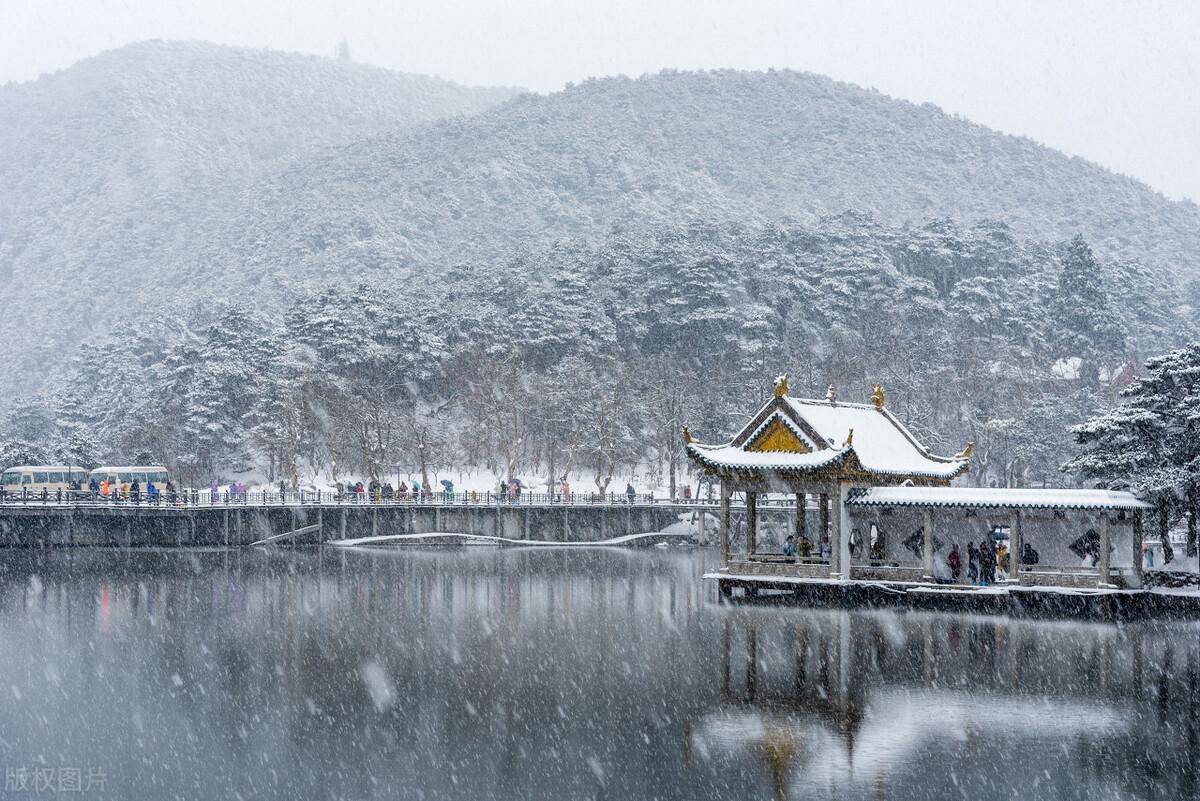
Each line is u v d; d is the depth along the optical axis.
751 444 82.81
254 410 173.62
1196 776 39.78
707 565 112.69
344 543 126.56
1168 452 81.06
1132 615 72.25
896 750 42.84
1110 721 46.47
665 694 51.84
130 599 81.88
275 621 72.56
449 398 185.88
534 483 167.00
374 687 53.75
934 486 87.19
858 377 192.88
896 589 77.38
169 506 115.12
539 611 77.38
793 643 63.69
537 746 44.12
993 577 78.38
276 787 40.16
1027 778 39.62
